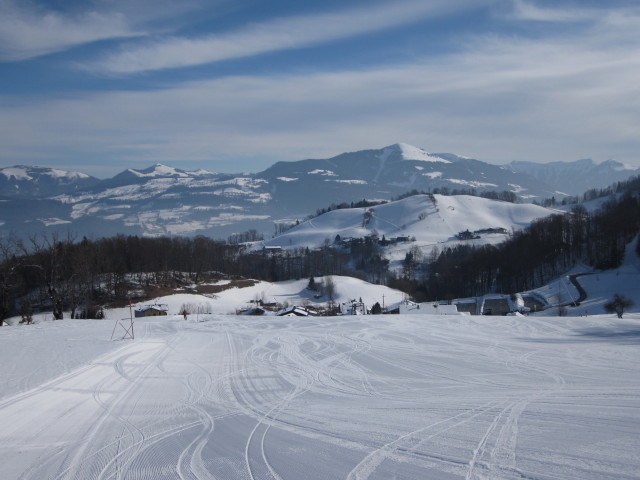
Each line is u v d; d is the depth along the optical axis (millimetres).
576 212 162750
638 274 98000
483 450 12656
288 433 15172
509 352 34844
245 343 40156
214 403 19750
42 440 14812
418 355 33656
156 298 99312
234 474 11719
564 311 78750
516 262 122562
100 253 99875
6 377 24375
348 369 28312
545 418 15844
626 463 11305
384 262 181875
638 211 124375
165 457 13125
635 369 26844
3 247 63906
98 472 12203
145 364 28594
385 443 13664
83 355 30766
